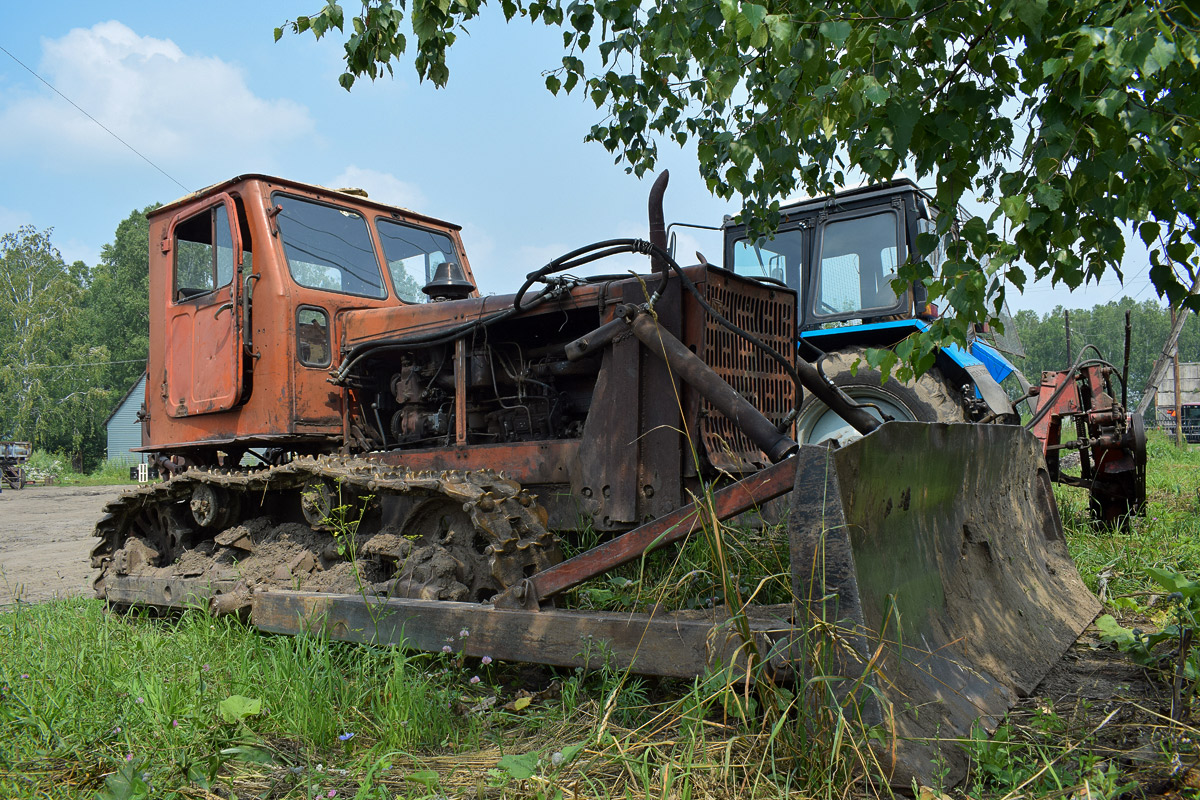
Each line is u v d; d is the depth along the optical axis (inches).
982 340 279.0
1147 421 1149.1
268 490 173.8
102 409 2028.8
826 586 92.7
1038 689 121.9
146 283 2236.7
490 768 97.0
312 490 162.4
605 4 161.8
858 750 84.8
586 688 118.6
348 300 198.2
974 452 140.2
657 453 141.7
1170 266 94.2
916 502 118.3
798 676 93.0
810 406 271.0
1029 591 148.6
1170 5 80.9
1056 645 137.5
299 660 128.3
